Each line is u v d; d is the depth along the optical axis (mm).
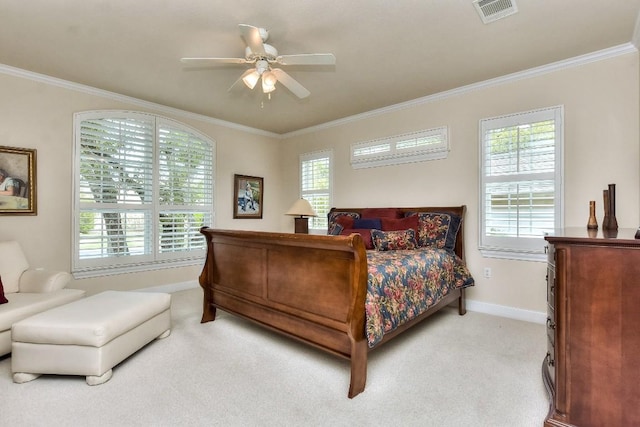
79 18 2369
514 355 2510
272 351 2600
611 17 2365
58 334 2082
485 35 2611
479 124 3613
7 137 3213
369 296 2129
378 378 2188
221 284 3139
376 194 4531
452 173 3822
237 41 2695
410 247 3500
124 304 2508
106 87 3715
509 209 3414
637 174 2766
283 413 1812
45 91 3439
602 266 1462
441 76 3402
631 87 2785
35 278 2904
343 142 4926
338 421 1745
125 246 4035
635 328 1402
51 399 1927
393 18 2377
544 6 2238
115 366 2309
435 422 1735
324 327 2201
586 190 2990
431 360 2439
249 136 5430
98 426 1690
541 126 3227
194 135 4715
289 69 3221
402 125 4246
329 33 2572
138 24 2451
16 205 3252
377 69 3230
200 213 4797
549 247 1912
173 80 3512
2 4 2193
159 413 1801
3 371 2270
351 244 1951
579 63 3008
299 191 5578
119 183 3986
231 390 2037
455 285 3359
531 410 1829
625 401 1427
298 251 2367
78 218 3670
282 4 2207
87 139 3738
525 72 3271
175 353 2549
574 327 1525
